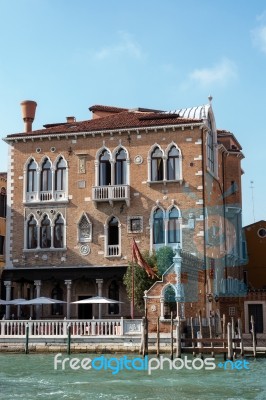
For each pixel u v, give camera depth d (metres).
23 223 40.53
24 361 30.91
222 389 23.77
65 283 38.91
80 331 33.56
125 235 38.94
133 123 40.09
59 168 40.53
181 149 38.84
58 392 23.14
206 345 33.16
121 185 38.94
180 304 33.59
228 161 46.50
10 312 40.38
